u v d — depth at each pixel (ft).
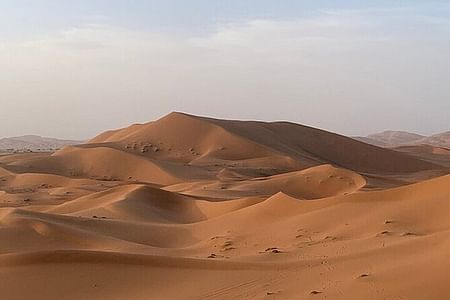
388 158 342.03
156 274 53.98
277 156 298.56
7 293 52.13
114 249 75.46
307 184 177.88
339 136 371.56
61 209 136.36
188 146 318.24
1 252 74.95
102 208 122.42
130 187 143.02
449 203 74.38
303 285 42.73
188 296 46.06
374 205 84.94
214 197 151.94
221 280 49.62
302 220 85.56
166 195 137.28
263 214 96.94
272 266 52.01
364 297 35.19
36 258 58.49
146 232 96.02
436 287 33.88
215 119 364.38
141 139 325.83
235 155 304.50
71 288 52.13
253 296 42.52
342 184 174.70
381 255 48.78
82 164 264.11
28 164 268.00
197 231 97.14
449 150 441.68
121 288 51.13
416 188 85.97
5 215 92.94
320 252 59.67
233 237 84.17
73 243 80.23
